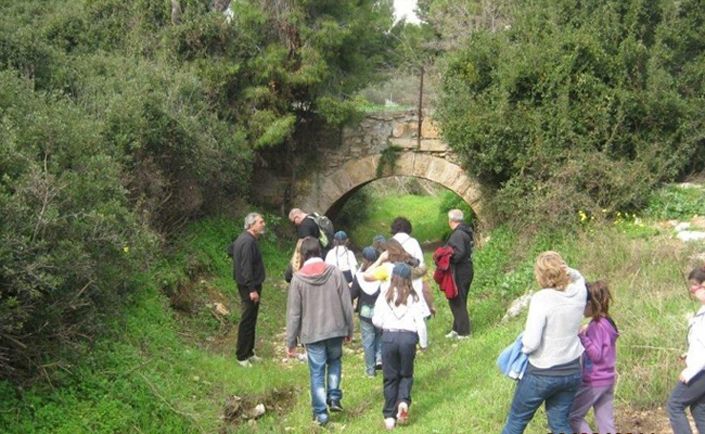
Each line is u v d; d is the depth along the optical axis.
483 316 10.27
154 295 9.27
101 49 13.66
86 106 10.22
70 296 6.67
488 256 12.58
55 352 6.70
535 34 13.66
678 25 13.30
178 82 12.59
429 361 8.60
